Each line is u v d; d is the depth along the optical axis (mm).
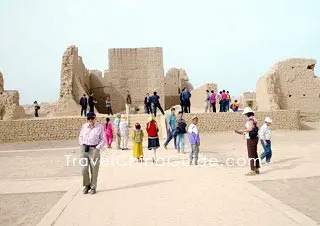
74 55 34125
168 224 5961
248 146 10492
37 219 6723
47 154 17922
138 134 13594
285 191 8258
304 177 9930
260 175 10359
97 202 7609
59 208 7203
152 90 38094
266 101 32844
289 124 28500
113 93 38125
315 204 7094
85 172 8422
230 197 7582
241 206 6883
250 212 6480
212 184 8914
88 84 41438
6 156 17797
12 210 7438
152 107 28328
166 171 11148
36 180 10836
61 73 33125
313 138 23062
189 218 6238
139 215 6535
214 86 39906
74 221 6328
